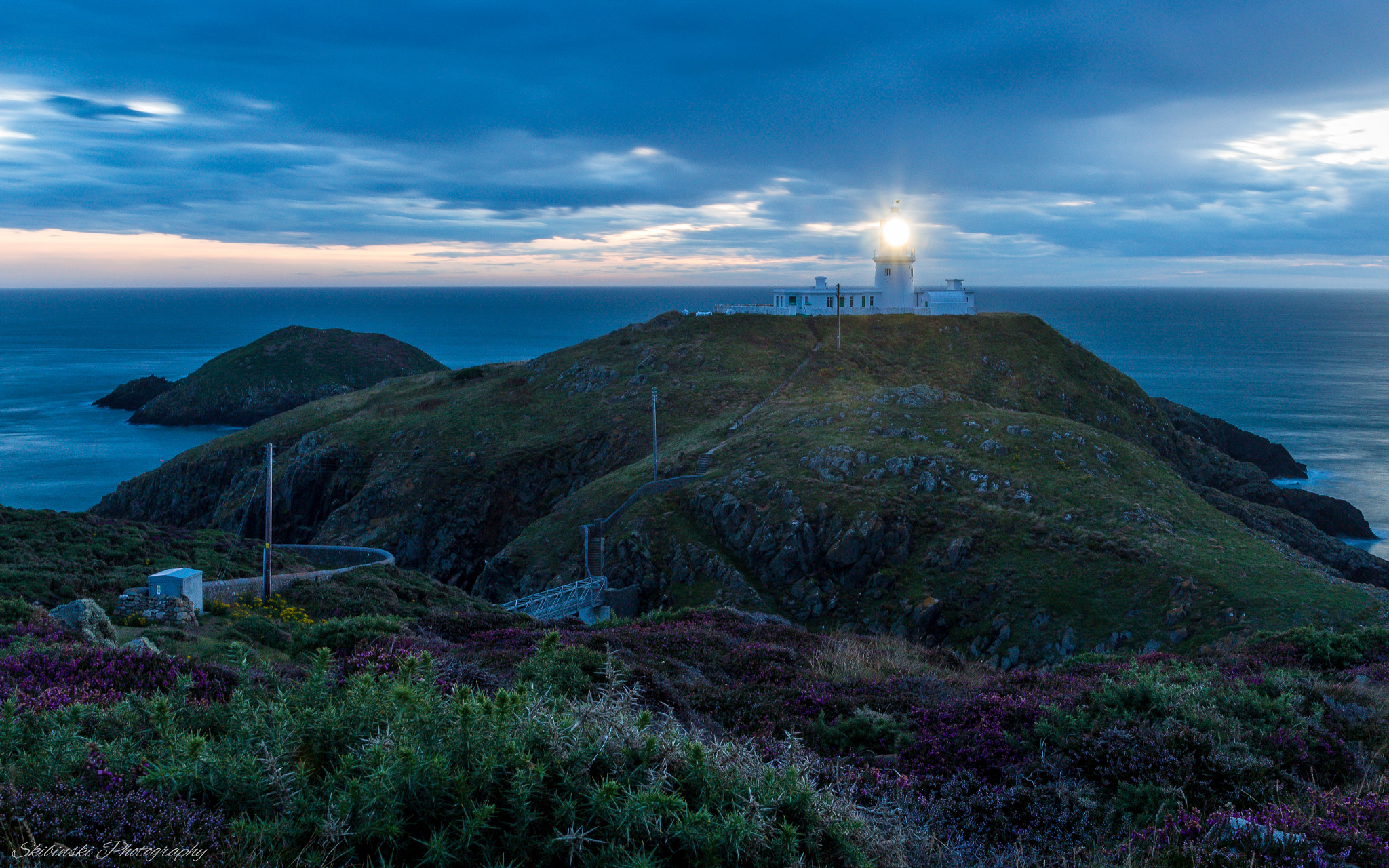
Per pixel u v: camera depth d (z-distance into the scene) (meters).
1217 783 7.79
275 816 4.34
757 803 4.91
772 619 21.20
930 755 9.24
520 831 4.22
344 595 31.97
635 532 58.38
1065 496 54.47
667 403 87.38
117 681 8.95
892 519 53.78
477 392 98.06
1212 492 75.88
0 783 4.39
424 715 4.82
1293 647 16.28
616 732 5.17
